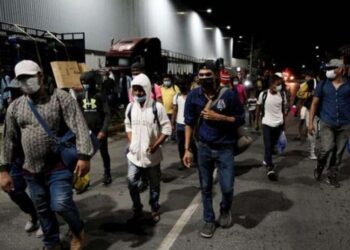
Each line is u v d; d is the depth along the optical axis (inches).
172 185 255.1
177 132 293.1
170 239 171.9
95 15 1032.2
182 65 1784.0
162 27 1592.0
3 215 202.1
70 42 677.9
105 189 245.4
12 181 149.5
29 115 134.0
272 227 183.8
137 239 172.2
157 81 485.4
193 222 191.0
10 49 537.3
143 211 205.2
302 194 232.4
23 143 136.5
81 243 147.0
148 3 1428.4
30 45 559.5
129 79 628.4
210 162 171.9
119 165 316.5
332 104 236.7
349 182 256.4
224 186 171.5
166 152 365.7
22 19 758.5
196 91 170.9
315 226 184.7
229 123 167.3
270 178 263.3
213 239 171.2
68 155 137.3
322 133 243.8
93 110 233.0
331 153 248.2
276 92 264.1
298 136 424.5
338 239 170.6
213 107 164.9
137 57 698.2
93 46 1020.5
